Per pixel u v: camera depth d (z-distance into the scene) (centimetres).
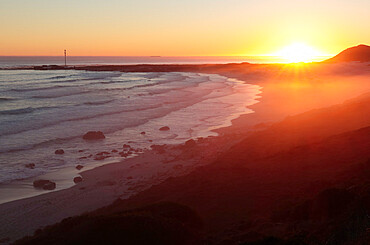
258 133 2514
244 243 840
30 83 7012
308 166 1544
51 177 1941
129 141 2691
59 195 1694
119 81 7738
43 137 2738
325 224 903
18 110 3731
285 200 1191
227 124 3253
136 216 956
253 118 3522
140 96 5109
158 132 2972
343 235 823
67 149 2461
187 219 1066
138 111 3903
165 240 899
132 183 1819
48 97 4853
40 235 1084
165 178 1833
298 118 2914
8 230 1355
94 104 4312
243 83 7656
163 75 10419
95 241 888
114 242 878
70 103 4353
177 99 4859
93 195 1683
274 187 1363
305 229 916
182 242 917
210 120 3450
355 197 961
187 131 3000
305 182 1342
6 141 2589
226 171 1661
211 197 1338
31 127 3033
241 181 1491
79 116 3550
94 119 3444
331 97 5128
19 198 1662
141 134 2898
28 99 4638
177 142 2648
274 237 844
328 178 1318
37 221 1430
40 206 1571
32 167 2086
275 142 2170
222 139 2633
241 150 2073
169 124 3278
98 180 1888
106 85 6712
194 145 2475
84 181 1877
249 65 13788
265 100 4850
